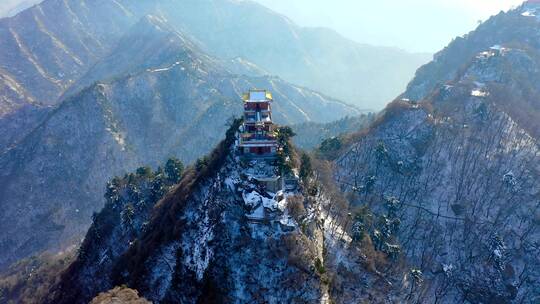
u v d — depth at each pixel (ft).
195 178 448.65
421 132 592.60
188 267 370.94
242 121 458.91
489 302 470.80
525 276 485.97
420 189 554.05
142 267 396.16
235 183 383.65
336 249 398.01
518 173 554.87
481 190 545.03
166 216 429.38
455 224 524.11
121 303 306.35
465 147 579.89
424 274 486.79
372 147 589.32
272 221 353.92
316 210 400.47
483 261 494.18
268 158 403.95
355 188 519.60
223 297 334.24
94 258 521.65
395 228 469.57
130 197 564.30
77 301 493.36
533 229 512.63
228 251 349.82
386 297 391.45
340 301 367.66
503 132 597.52
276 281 335.67
